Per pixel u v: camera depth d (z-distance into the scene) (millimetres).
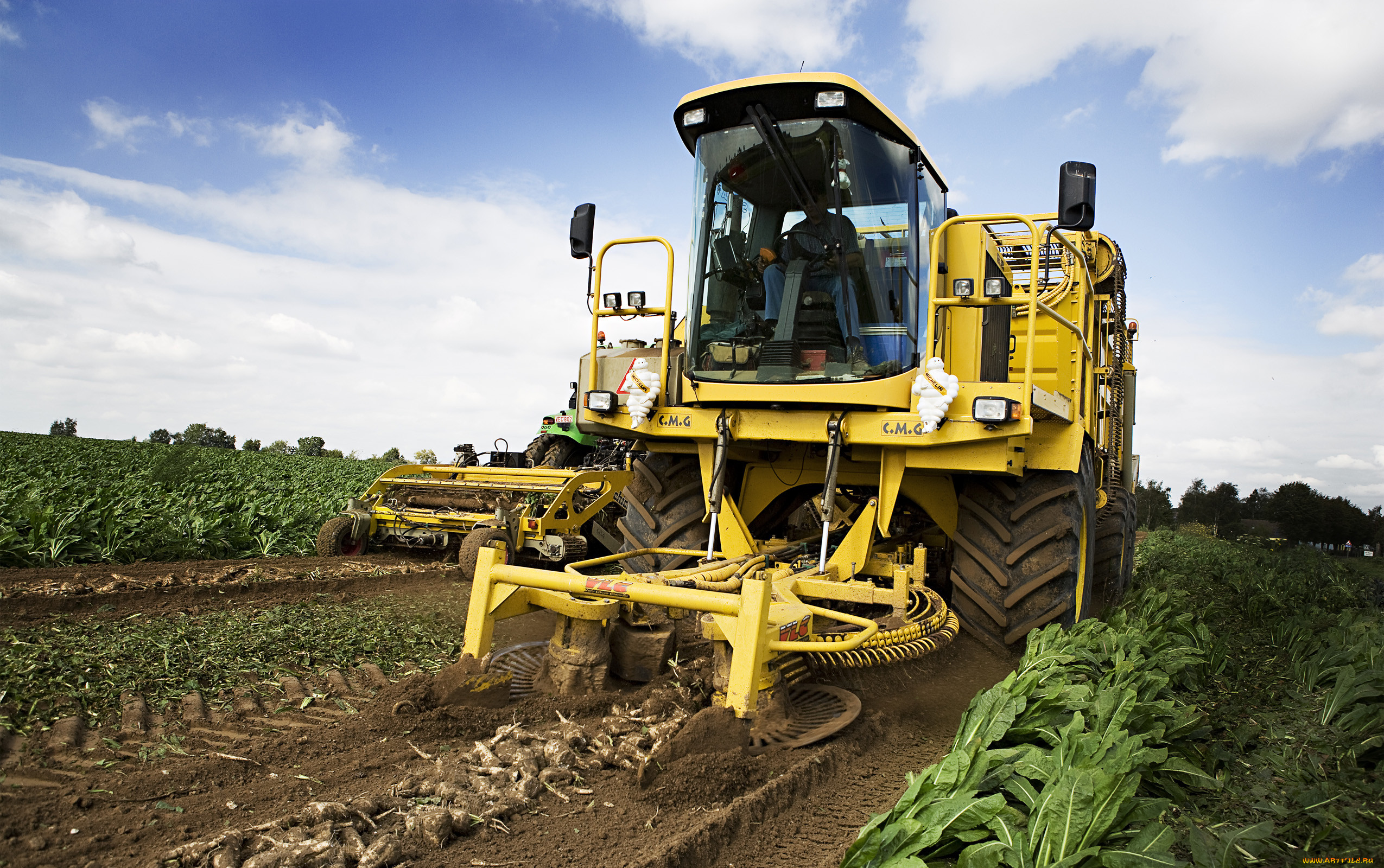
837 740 3240
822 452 5336
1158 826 2139
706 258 5125
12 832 2227
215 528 7949
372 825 2326
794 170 4922
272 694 3646
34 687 3334
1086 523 5742
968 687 4324
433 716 3176
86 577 5812
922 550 4816
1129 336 10078
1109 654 3953
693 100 4988
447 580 6980
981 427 4340
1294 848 2344
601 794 2688
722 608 3057
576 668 3486
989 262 5605
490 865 2188
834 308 4891
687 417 5102
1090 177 4141
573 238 5375
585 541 7582
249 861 2021
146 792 2549
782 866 2318
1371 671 3541
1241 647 5449
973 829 2193
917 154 5020
